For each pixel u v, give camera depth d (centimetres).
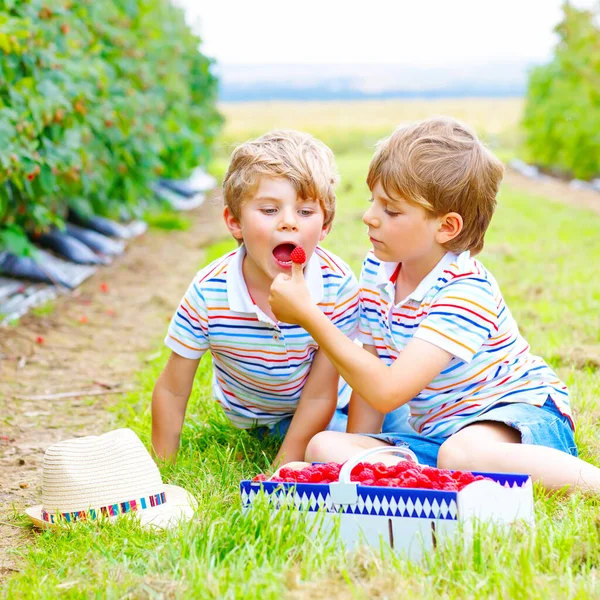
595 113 1382
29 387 361
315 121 2966
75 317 489
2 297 511
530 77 1727
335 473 195
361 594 155
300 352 242
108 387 362
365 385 206
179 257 713
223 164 1820
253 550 173
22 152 417
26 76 449
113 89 630
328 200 228
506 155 2178
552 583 160
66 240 639
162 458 252
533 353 361
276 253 226
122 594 164
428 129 219
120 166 670
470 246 225
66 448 214
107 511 206
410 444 226
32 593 171
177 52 949
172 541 184
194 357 249
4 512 233
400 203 214
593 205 1150
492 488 178
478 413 224
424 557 172
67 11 546
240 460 254
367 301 242
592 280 541
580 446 252
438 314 216
